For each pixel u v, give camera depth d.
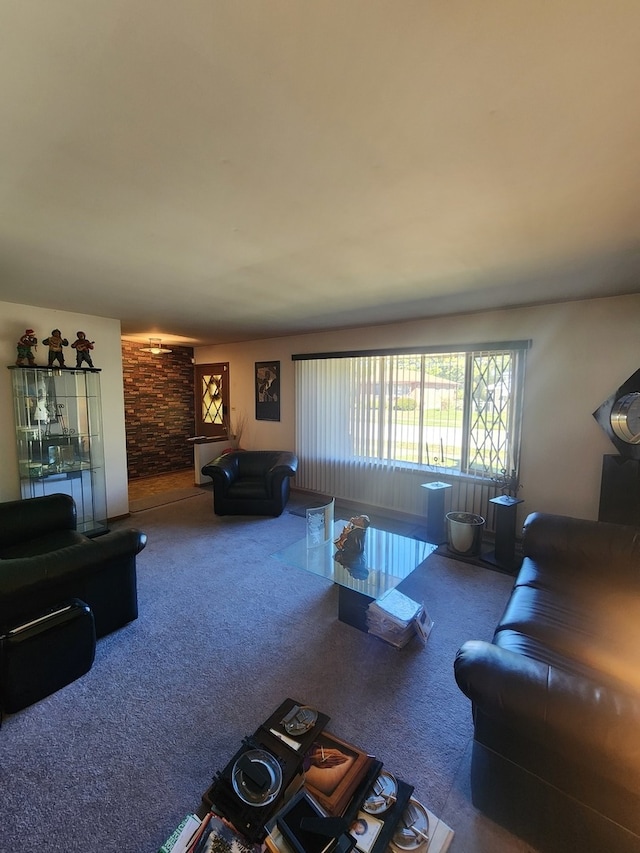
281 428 5.94
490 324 3.81
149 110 1.02
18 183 1.40
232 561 3.42
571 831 1.17
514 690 1.17
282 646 2.29
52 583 2.00
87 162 1.27
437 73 0.90
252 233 1.87
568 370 3.41
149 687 1.97
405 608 2.35
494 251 2.11
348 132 1.12
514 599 2.08
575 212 1.64
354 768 1.39
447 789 1.46
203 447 6.10
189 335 5.72
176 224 1.76
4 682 1.79
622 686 1.44
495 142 1.17
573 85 0.93
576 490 3.44
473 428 4.00
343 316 4.10
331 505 3.13
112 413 4.44
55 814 1.38
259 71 0.90
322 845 1.12
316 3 0.73
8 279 2.69
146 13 0.75
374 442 4.77
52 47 0.82
